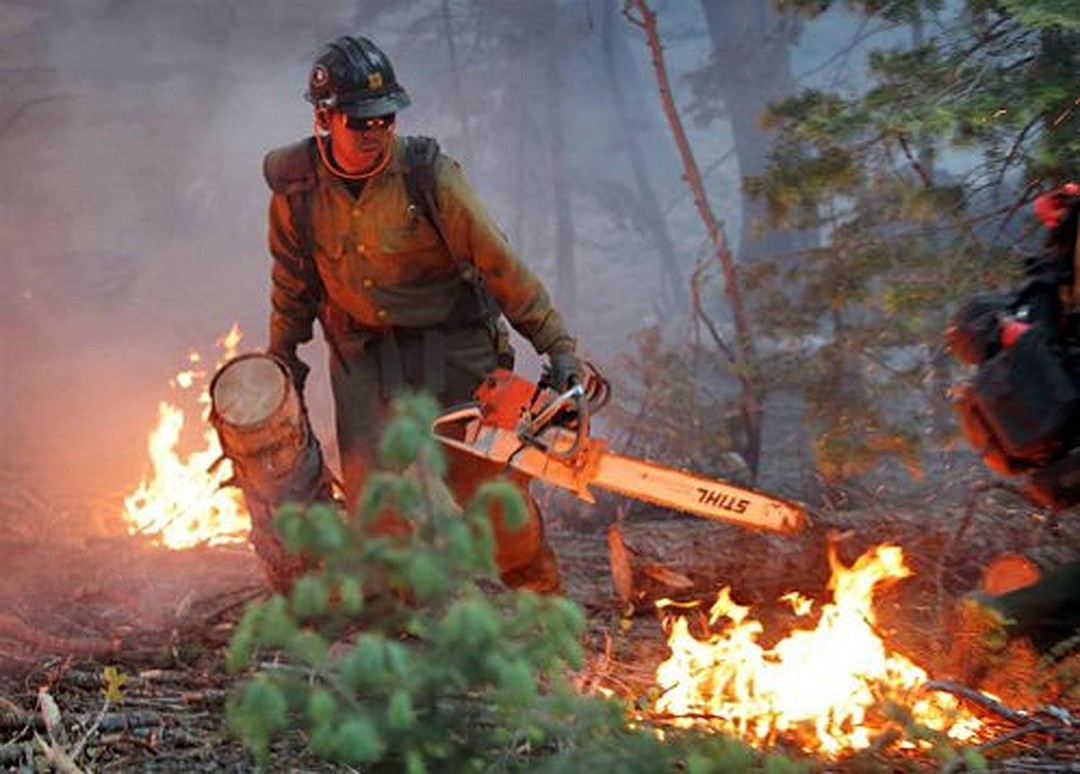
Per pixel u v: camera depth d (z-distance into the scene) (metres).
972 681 5.47
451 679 3.05
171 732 5.23
